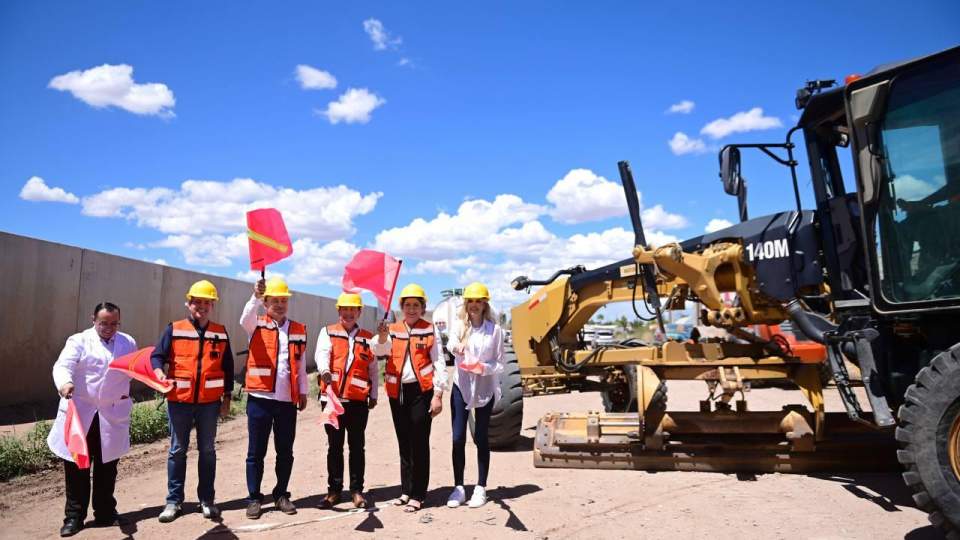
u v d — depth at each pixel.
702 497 5.71
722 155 6.45
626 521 5.06
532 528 4.91
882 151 4.93
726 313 6.92
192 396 5.20
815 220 6.45
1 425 9.73
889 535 4.59
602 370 9.53
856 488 5.86
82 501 4.98
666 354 7.27
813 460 6.44
